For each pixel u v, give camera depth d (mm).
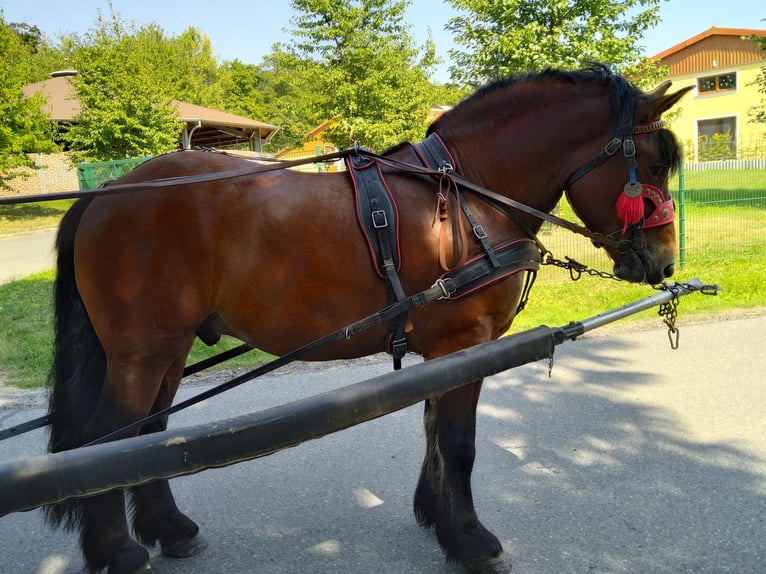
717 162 11453
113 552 2604
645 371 5234
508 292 2709
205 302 2596
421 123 18531
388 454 3961
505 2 11359
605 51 11492
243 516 3303
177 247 2510
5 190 23281
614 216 2809
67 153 22359
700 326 6430
